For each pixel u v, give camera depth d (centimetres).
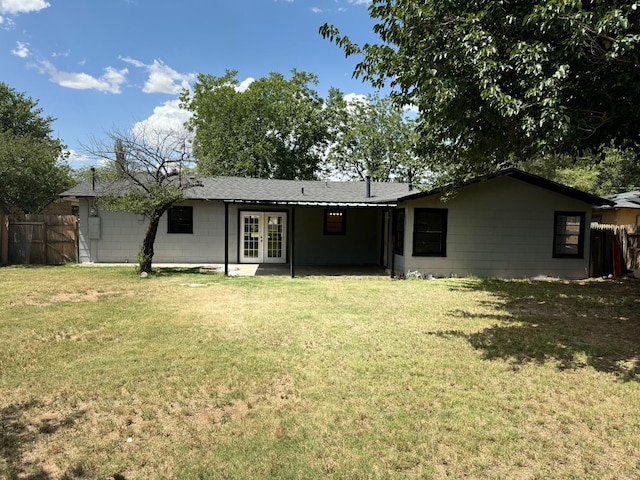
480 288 973
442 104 543
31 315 652
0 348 488
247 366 434
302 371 421
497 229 1171
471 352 490
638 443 290
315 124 2983
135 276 1094
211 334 556
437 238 1173
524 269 1181
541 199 1178
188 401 353
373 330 584
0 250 1320
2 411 334
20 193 1666
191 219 1456
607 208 1655
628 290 959
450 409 340
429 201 1152
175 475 252
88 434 299
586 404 354
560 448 284
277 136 2923
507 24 504
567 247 1206
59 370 420
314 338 541
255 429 306
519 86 486
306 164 3045
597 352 495
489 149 668
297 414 330
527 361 461
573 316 691
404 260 1162
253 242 1509
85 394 365
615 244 1202
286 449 280
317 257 1527
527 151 671
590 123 536
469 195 1159
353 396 363
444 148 773
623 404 354
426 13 528
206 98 2859
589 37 432
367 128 3114
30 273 1130
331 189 1612
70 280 1012
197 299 800
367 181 1505
